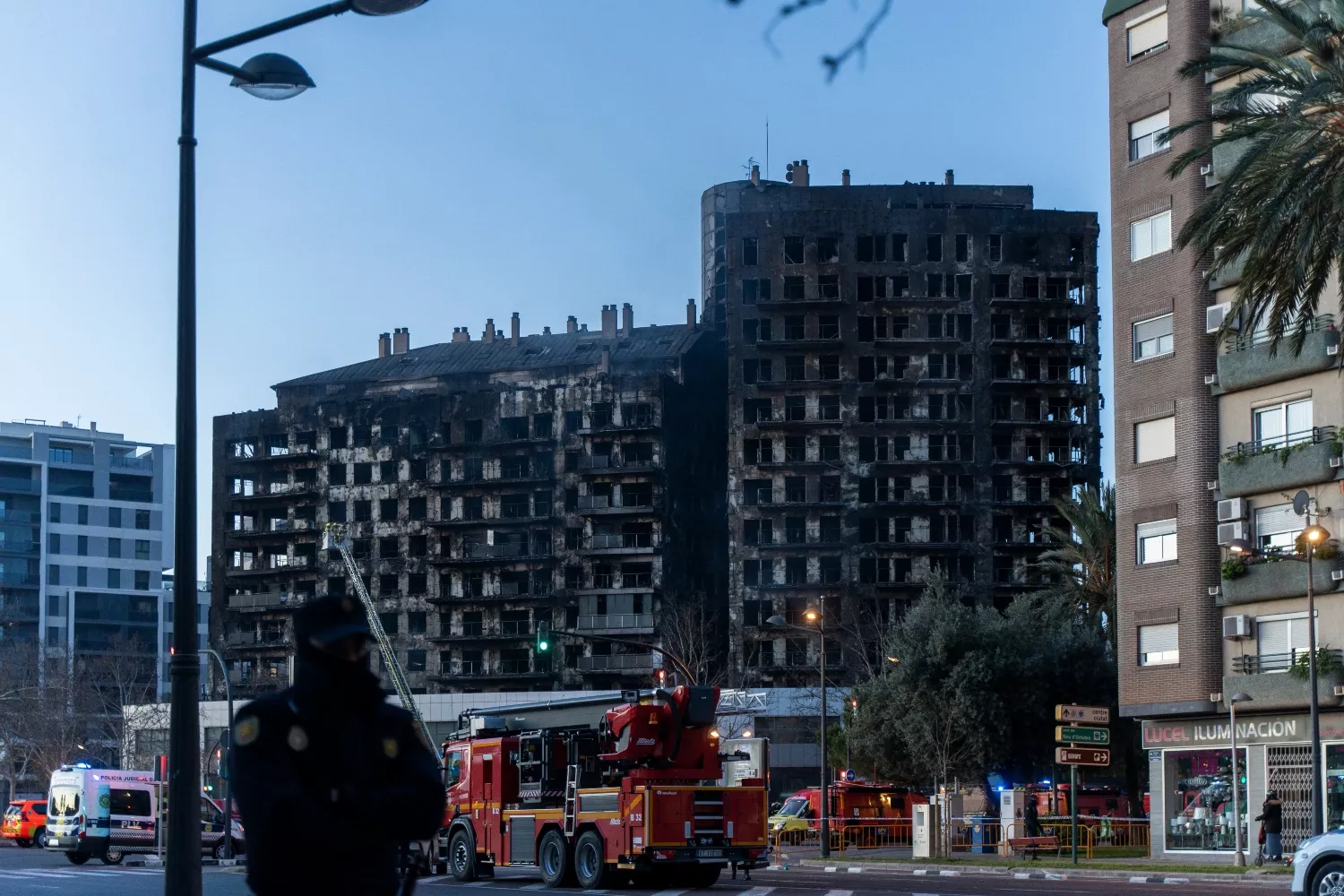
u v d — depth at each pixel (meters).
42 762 102.19
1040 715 64.25
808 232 112.06
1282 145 30.52
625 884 30.12
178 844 11.98
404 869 5.91
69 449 153.62
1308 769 41.91
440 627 117.00
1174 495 46.03
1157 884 31.88
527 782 31.25
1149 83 47.31
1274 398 43.78
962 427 109.31
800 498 109.12
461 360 123.88
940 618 66.25
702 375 117.88
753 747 31.80
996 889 28.70
